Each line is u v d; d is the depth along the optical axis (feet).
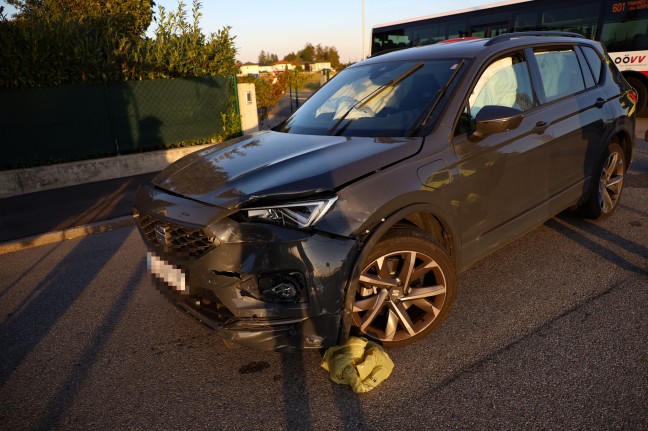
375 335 8.67
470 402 7.58
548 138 11.23
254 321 7.64
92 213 20.11
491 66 10.47
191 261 7.88
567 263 12.32
